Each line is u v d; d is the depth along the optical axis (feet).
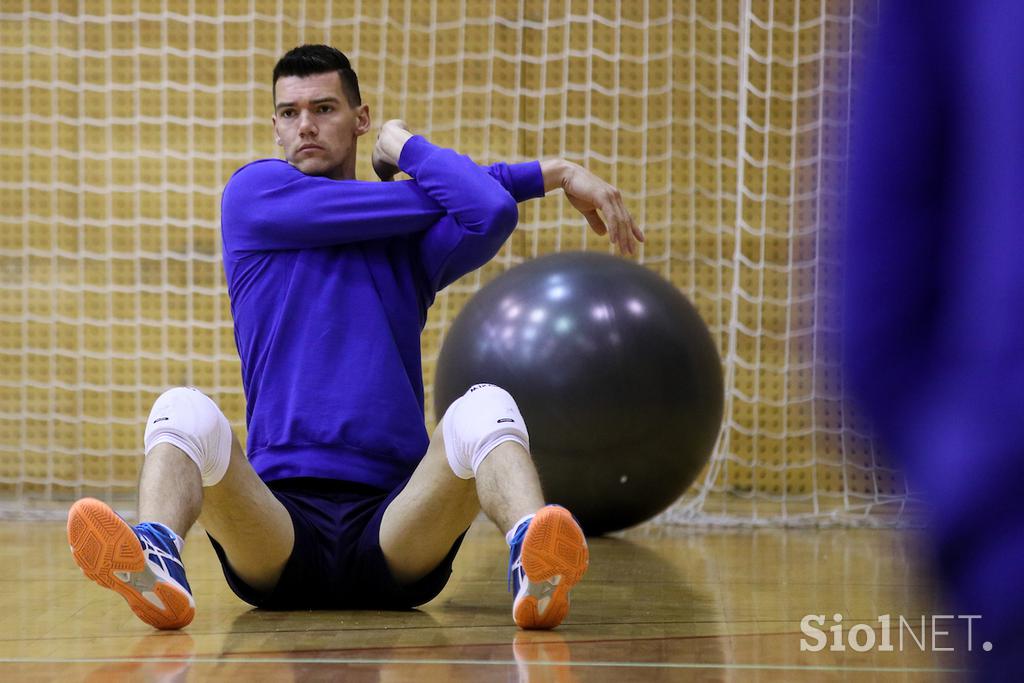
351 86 32.55
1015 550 5.60
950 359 5.83
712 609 31.24
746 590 35.73
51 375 77.15
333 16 77.82
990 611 5.69
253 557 27.91
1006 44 5.79
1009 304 5.70
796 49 73.61
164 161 77.82
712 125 77.77
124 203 77.92
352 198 30.30
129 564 23.68
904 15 6.08
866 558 46.06
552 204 76.38
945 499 5.76
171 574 24.67
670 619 29.19
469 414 26.16
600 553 47.57
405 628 27.12
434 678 21.44
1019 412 5.64
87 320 77.61
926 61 6.00
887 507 67.82
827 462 73.26
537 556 24.04
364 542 28.60
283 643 25.14
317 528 28.86
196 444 25.57
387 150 31.96
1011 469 5.61
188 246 78.07
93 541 23.26
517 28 77.25
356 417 29.43
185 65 78.13
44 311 77.97
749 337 77.51
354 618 28.73
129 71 77.92
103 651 24.39
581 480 50.70
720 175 75.00
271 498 27.40
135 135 77.71
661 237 77.56
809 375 76.38
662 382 50.03
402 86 77.36
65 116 78.07
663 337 50.60
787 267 76.74
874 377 5.97
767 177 77.36
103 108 77.97
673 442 50.88
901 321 5.91
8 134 77.61
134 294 78.02
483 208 29.99
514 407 26.37
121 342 77.87
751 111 77.36
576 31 77.46
